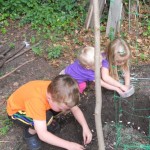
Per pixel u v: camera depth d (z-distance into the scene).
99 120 0.91
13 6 2.33
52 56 1.84
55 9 2.29
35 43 2.00
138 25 2.12
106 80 1.51
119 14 2.00
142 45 1.94
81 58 1.43
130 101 1.50
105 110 1.46
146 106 1.48
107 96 1.53
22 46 1.96
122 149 1.28
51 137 1.14
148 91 1.55
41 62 1.81
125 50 1.46
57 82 1.08
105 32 2.06
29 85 1.21
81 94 1.54
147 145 1.30
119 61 1.48
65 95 1.06
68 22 2.16
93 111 1.45
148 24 2.09
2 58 1.84
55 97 1.07
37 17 2.22
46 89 1.17
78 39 2.01
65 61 1.82
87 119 1.41
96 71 0.84
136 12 2.19
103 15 2.16
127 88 1.51
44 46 1.96
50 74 1.72
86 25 2.11
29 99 1.15
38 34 2.10
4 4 2.34
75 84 1.09
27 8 2.33
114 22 2.02
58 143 1.15
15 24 2.23
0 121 1.41
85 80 1.50
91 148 1.27
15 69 1.75
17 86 1.63
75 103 1.09
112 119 1.43
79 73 1.47
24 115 1.20
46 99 1.14
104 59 1.52
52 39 2.02
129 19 2.11
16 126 1.38
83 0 2.33
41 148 1.27
